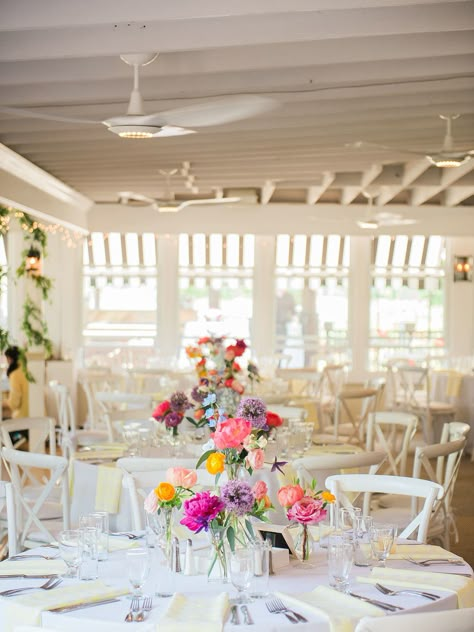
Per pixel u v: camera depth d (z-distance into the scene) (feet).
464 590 8.91
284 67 16.58
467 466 30.78
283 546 9.98
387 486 12.17
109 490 15.05
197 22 13.62
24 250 34.09
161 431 18.39
